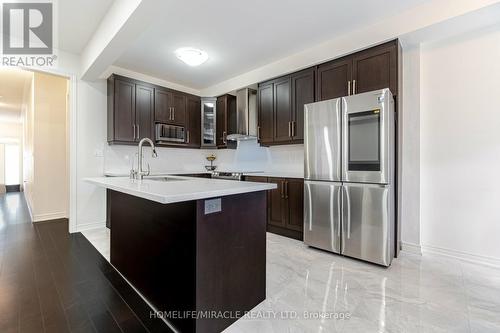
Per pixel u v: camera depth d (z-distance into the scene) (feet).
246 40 9.91
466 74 8.23
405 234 9.21
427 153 8.96
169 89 14.35
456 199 8.44
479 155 8.04
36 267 7.77
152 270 5.92
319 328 5.00
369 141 8.14
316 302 5.93
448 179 8.58
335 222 8.88
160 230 5.63
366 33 8.93
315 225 9.43
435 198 8.82
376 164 7.97
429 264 8.13
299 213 10.69
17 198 23.26
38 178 13.94
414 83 9.01
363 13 8.14
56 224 13.15
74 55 11.51
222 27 8.91
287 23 8.68
